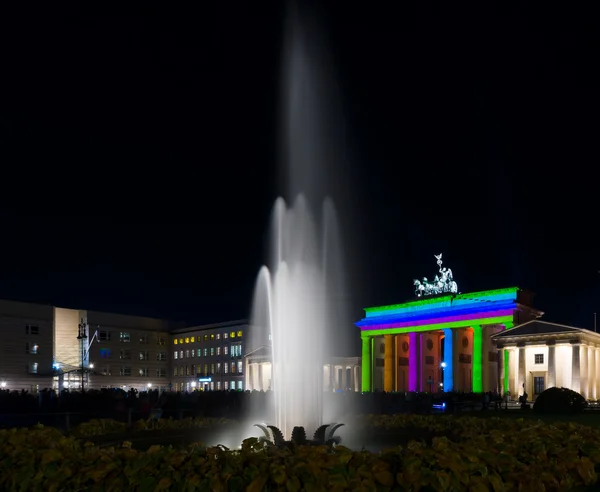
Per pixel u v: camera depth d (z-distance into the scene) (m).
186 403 38.81
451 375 95.56
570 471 10.98
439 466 9.27
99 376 121.88
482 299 95.25
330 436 17.84
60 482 9.61
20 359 108.12
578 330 78.75
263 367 122.88
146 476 9.46
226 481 9.22
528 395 82.00
